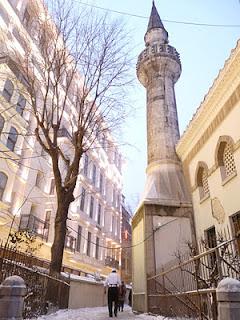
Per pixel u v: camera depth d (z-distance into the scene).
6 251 6.95
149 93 21.70
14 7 22.16
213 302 6.50
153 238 14.51
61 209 12.71
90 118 14.76
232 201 11.45
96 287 20.44
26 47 17.88
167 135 19.11
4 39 19.91
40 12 15.88
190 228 14.92
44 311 9.40
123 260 43.53
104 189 37.75
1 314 5.04
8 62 18.92
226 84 12.05
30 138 24.11
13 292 5.23
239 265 7.58
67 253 24.97
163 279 11.98
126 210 48.94
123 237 45.00
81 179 29.64
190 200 15.92
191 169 16.11
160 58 22.30
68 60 15.18
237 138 11.41
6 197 19.80
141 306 13.91
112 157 43.12
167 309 11.59
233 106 11.84
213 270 7.25
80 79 15.38
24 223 20.92
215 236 12.76
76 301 15.59
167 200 15.68
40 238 22.03
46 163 26.48
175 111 20.58
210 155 13.64
